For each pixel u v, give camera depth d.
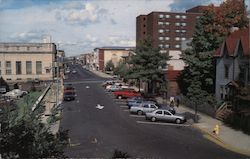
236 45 44.22
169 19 149.62
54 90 73.38
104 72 174.88
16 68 102.12
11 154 6.55
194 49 53.47
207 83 51.78
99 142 30.53
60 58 121.56
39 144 6.83
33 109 7.37
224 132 36.06
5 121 6.71
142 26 158.00
